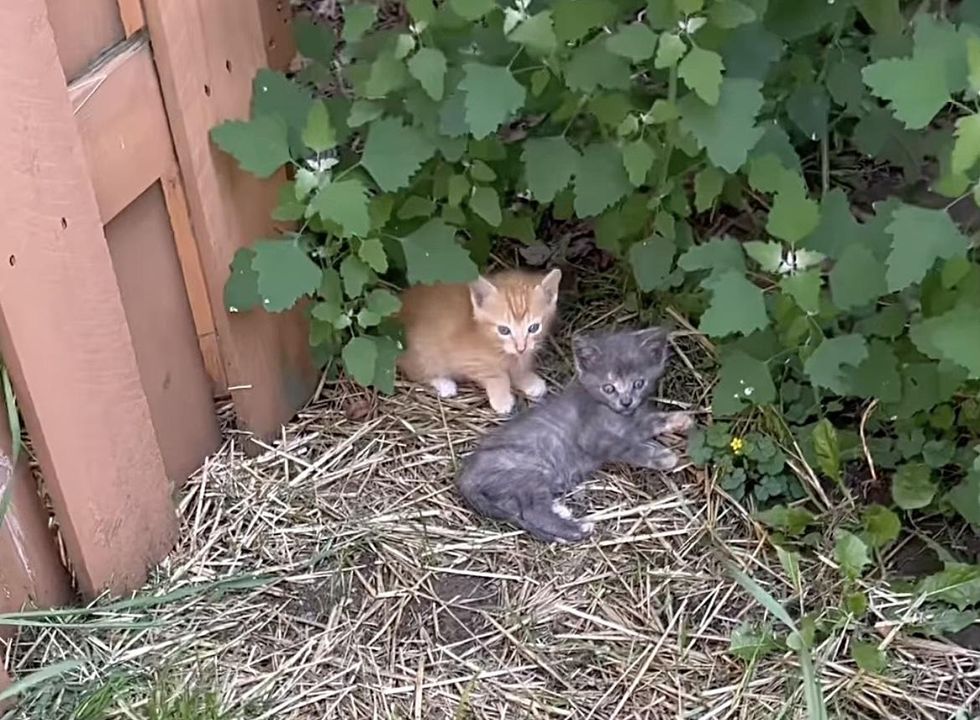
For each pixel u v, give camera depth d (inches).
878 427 46.8
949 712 40.7
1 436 40.3
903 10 49.8
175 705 40.9
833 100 49.4
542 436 46.4
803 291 42.4
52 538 43.1
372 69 43.9
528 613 43.7
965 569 41.9
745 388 44.9
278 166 43.5
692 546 45.3
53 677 41.6
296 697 41.7
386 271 48.6
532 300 48.3
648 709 41.3
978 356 39.1
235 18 43.3
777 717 40.5
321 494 46.9
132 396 42.7
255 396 47.6
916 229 39.7
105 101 40.7
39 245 38.9
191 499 46.8
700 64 41.3
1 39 36.8
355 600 44.1
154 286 44.7
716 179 45.6
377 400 49.8
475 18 42.9
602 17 42.8
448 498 46.8
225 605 43.9
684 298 50.8
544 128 49.4
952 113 48.0
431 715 41.4
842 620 42.0
